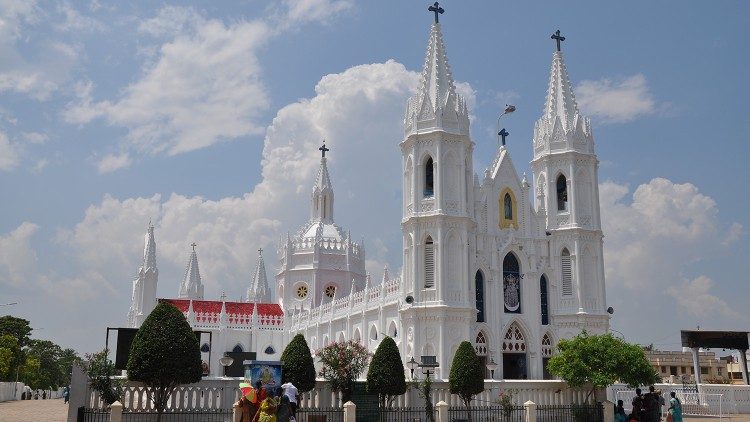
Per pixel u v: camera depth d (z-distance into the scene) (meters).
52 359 176.62
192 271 138.25
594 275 69.19
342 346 45.44
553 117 73.06
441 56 68.81
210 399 40.41
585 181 71.12
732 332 73.81
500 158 71.00
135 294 123.62
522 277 68.62
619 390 64.12
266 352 108.19
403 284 65.19
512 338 67.06
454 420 44.44
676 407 42.09
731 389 66.44
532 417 44.53
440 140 65.19
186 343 38.75
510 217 70.00
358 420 43.69
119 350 42.91
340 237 124.19
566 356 50.94
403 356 63.69
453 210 64.50
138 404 39.47
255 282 142.25
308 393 44.31
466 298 62.81
